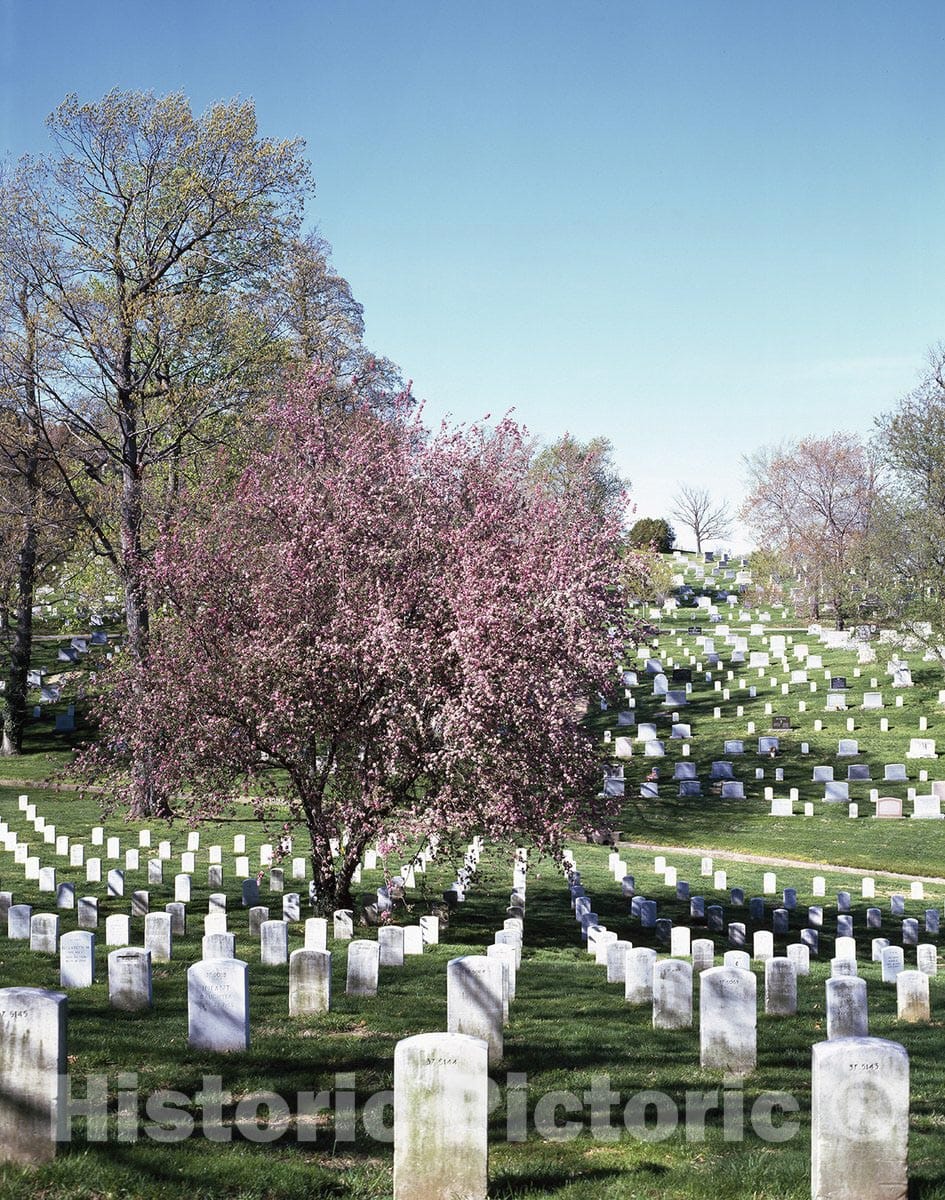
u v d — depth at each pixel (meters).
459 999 13.66
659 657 76.56
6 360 38.38
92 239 40.12
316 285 56.62
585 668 22.39
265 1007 16.33
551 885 33.28
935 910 30.38
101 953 20.77
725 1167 9.78
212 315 39.56
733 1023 13.53
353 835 24.42
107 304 39.28
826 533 85.25
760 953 24.77
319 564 23.69
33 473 43.19
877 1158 9.16
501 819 21.94
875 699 60.88
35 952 20.41
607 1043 14.71
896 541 60.94
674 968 15.90
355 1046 13.96
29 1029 9.51
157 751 24.41
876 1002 19.92
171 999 16.67
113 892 28.39
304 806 24.95
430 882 31.58
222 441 38.50
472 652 21.42
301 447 26.11
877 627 65.50
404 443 25.80
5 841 34.78
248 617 24.11
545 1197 9.31
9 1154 9.45
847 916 28.97
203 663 23.83
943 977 23.94
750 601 92.56
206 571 24.34
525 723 21.72
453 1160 9.27
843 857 39.81
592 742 23.41
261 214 40.94
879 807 45.72
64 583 55.38
